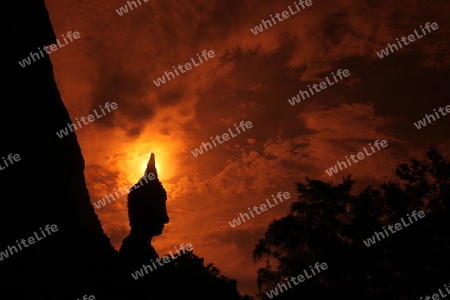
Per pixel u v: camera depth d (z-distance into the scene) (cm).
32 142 1505
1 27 1498
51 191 1494
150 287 1427
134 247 1468
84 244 1448
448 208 2498
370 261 2523
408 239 2492
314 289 2509
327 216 2700
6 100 1445
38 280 1223
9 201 1322
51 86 1752
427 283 2398
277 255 2745
